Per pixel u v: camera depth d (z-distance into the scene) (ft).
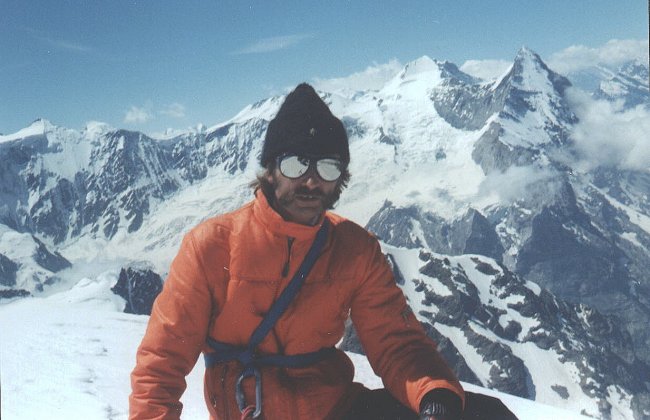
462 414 6.21
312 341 6.57
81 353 15.53
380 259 6.87
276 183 6.39
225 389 6.53
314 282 6.49
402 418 6.45
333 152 6.24
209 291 6.44
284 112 6.29
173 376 6.34
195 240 6.48
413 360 6.56
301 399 6.40
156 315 6.44
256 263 6.36
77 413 10.86
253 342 6.47
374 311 6.79
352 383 6.78
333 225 6.77
